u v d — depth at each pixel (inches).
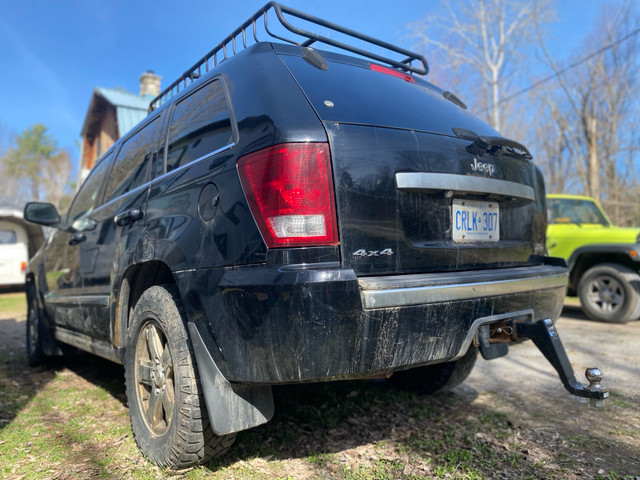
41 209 151.3
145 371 96.4
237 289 70.9
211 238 78.0
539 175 112.0
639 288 235.8
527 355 177.0
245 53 92.3
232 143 80.0
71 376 161.6
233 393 78.0
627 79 692.1
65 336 151.9
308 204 69.4
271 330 67.6
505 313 85.6
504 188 94.2
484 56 741.3
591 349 181.6
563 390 136.1
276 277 66.9
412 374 133.0
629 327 228.7
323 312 65.8
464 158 88.4
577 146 775.7
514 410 120.9
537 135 838.5
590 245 249.8
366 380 145.7
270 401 81.7
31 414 119.7
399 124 83.7
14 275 531.5
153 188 101.2
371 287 68.9
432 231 82.8
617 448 97.7
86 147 936.3
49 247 167.2
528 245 104.2
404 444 101.3
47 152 2121.1
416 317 72.7
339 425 112.1
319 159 71.1
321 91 81.2
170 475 87.0
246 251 71.9
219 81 93.4
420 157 81.9
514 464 91.3
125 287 106.9
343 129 75.2
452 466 90.2
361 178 74.2
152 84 818.8
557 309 99.8
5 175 2055.9
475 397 131.6
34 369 173.6
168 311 87.6
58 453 96.7
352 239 72.0
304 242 69.0
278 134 71.4
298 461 93.7
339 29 102.9
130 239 103.5
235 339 72.5
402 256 77.5
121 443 101.9
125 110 717.9
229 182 76.8
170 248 86.7
